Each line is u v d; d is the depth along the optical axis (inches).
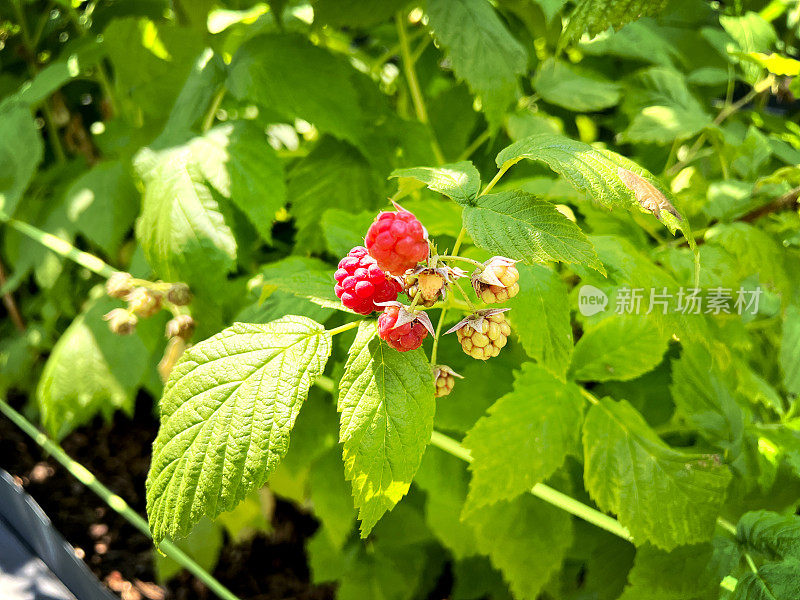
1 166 13.4
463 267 8.3
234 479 5.9
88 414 14.1
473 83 10.1
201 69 11.4
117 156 15.8
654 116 11.8
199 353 6.3
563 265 10.5
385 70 16.1
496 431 8.4
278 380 6.1
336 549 13.5
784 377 10.2
